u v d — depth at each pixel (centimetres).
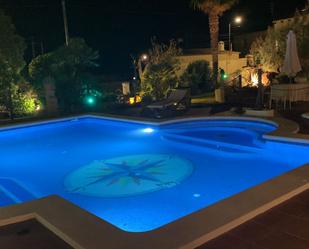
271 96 1259
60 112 1769
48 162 894
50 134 1216
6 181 770
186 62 2619
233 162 791
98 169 807
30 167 860
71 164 865
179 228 371
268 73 1986
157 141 1031
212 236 362
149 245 343
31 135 1220
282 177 509
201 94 2208
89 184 712
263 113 1112
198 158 839
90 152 962
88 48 1973
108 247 344
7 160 929
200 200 598
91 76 1986
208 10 2017
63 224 399
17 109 1733
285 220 395
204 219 387
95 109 1833
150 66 2091
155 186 672
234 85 2158
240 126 1074
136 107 1830
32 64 1891
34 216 434
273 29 2148
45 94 1739
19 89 1778
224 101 1730
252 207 412
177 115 1480
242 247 343
